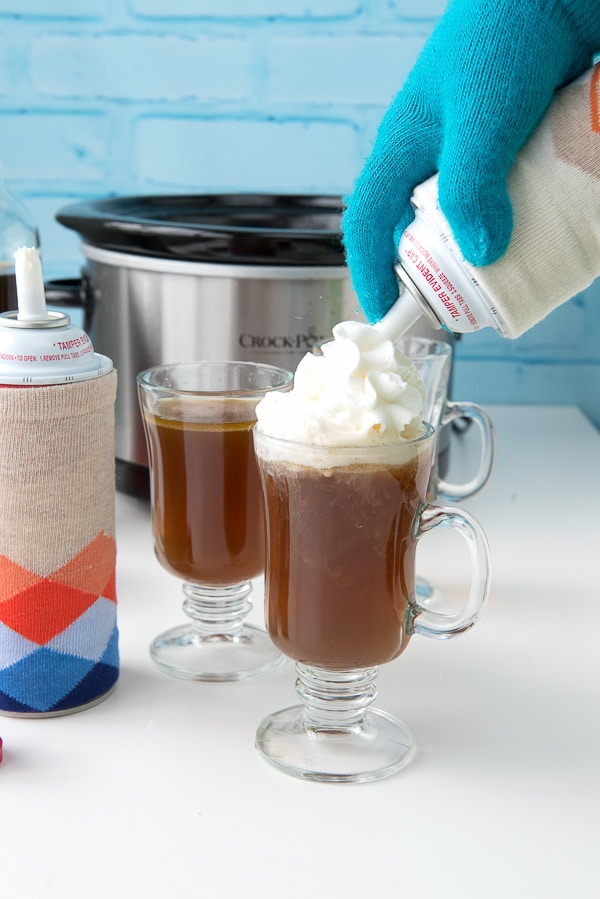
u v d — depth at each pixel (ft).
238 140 4.69
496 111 2.05
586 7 2.13
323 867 1.77
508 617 2.73
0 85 4.62
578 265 2.11
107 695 2.33
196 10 4.53
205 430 2.30
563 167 2.08
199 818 1.90
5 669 2.21
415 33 4.54
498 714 2.27
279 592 2.03
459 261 2.09
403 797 1.97
